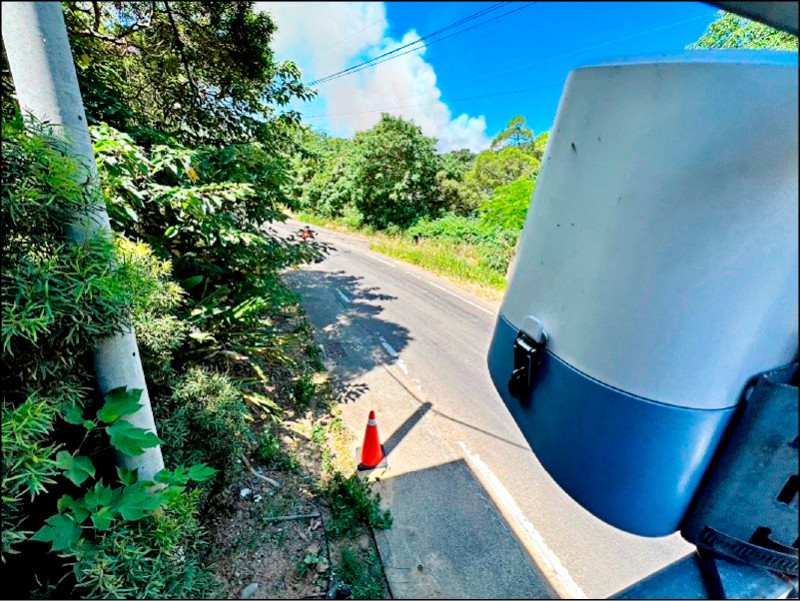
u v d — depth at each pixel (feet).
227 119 13.07
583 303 2.35
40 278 3.80
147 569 5.28
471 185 50.39
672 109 1.89
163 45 11.48
